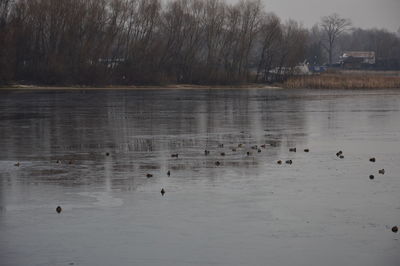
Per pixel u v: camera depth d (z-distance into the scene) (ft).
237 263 44.70
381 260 45.29
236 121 147.23
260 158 87.71
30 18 337.11
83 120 148.15
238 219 54.95
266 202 60.80
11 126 133.18
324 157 88.74
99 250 47.29
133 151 95.14
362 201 61.21
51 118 153.07
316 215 56.18
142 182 70.33
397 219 54.80
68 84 343.87
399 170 77.87
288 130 126.52
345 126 134.72
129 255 46.26
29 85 333.21
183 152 93.91
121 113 170.81
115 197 63.00
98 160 86.28
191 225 53.26
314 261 45.11
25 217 55.83
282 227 52.65
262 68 436.35
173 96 272.10
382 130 126.00
